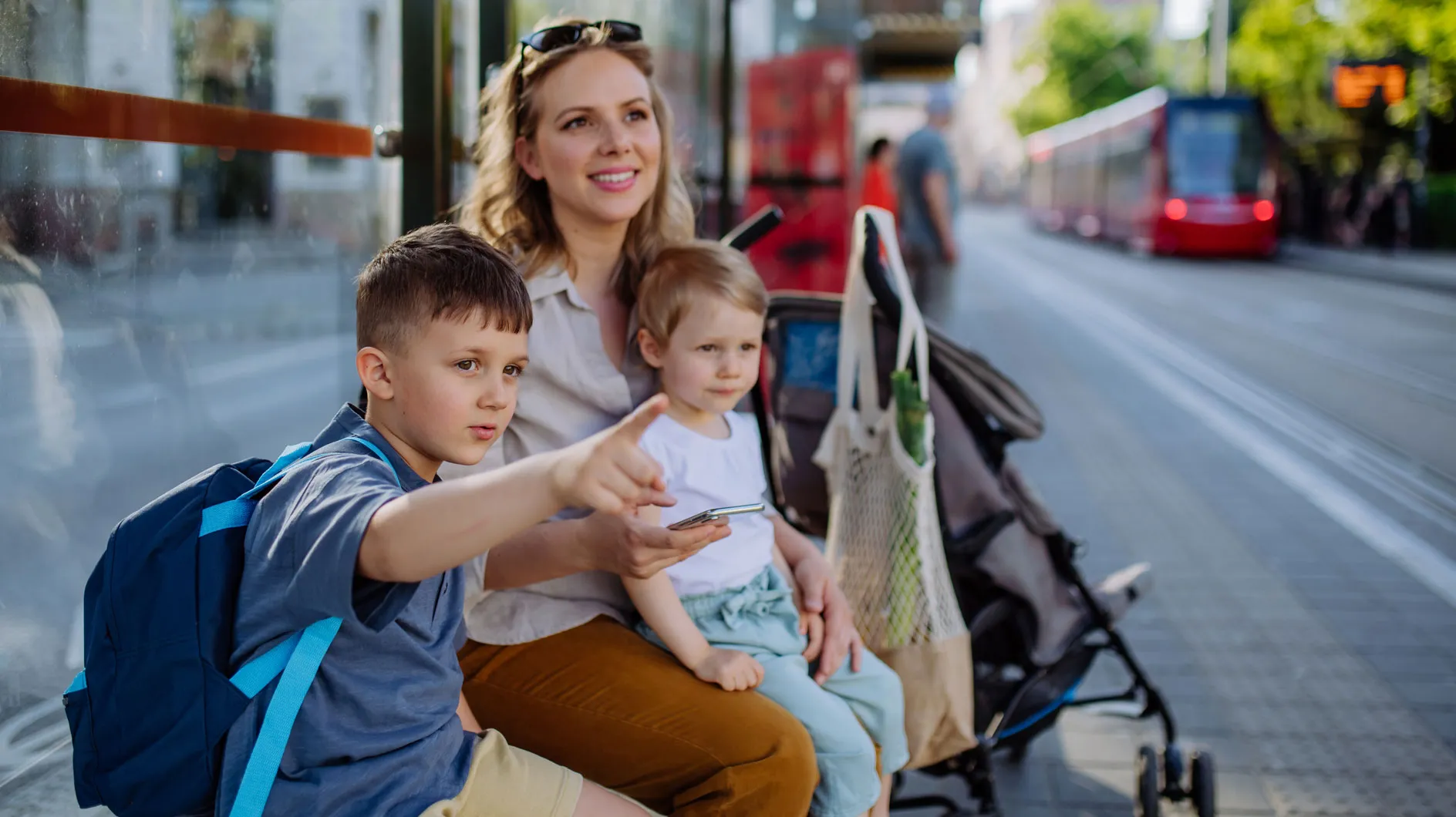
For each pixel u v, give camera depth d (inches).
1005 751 147.8
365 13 141.9
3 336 95.9
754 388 111.7
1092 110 2992.1
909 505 106.4
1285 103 1156.5
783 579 98.0
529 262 94.7
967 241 1599.4
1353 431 348.2
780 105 414.6
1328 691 166.9
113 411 114.0
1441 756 147.7
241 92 145.5
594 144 94.2
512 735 86.2
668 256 94.0
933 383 117.2
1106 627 127.0
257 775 60.6
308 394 239.8
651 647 88.4
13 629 96.3
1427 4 903.7
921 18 681.0
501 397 68.5
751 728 82.0
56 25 95.2
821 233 418.0
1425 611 198.5
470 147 132.9
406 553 56.6
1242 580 213.5
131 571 61.2
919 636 106.7
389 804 65.1
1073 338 559.2
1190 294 780.6
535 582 84.2
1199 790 120.0
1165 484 284.0
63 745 93.2
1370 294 761.6
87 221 106.0
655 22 281.0
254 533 62.2
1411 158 1128.8
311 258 189.5
